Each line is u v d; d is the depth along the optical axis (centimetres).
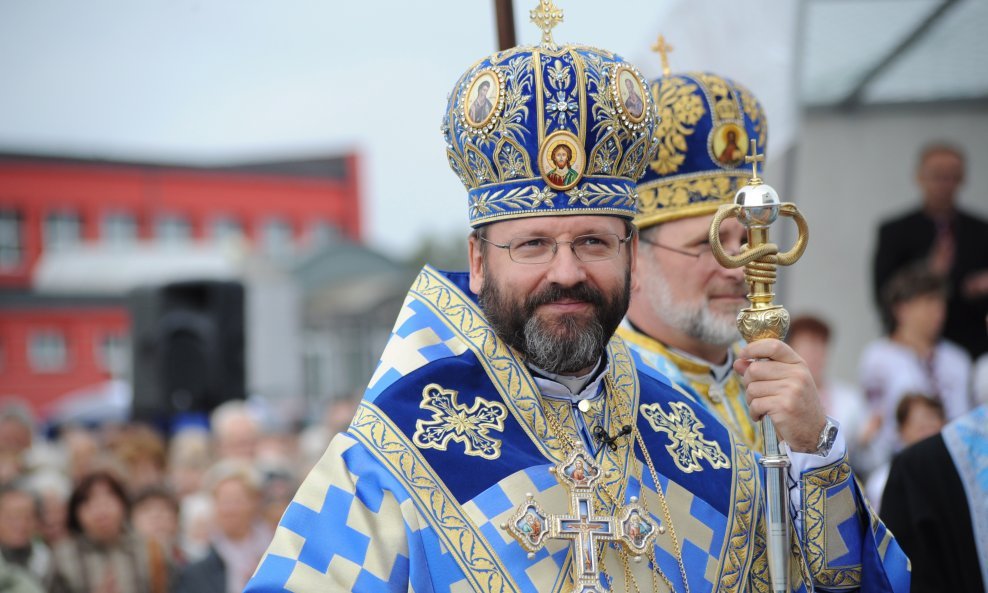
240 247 3048
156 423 1379
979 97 1105
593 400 355
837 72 1064
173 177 4872
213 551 794
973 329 973
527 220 334
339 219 5247
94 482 819
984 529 446
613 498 342
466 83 350
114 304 3959
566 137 334
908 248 998
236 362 1416
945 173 991
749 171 454
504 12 454
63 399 3919
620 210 341
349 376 3441
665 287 448
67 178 4653
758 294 342
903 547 455
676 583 341
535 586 321
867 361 861
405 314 358
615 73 345
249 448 1065
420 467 328
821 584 360
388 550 319
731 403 456
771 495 340
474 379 344
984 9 980
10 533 788
